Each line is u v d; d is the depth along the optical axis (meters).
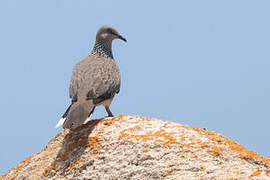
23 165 12.97
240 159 10.49
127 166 10.81
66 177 11.45
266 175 9.77
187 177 10.02
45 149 13.11
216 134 12.27
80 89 14.11
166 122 12.62
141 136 11.58
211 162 10.36
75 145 12.29
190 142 11.09
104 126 12.79
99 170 11.05
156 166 10.51
